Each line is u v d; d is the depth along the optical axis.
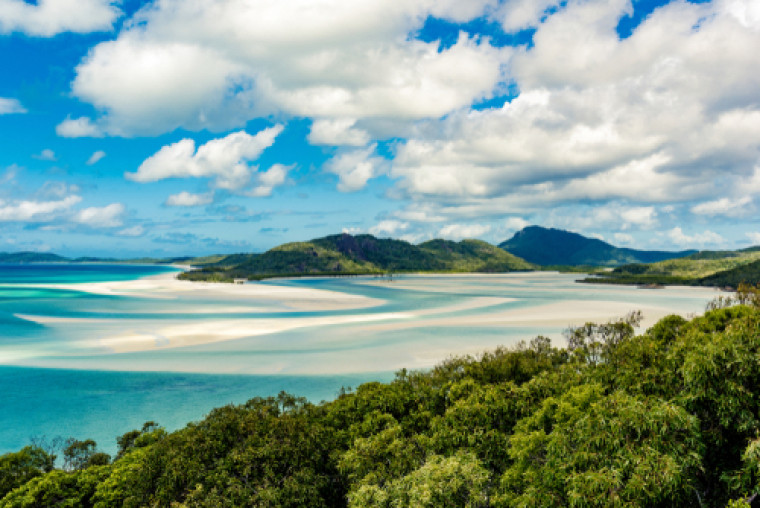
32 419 55.38
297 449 25.03
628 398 17.45
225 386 67.38
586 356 46.97
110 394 63.81
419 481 18.14
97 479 27.64
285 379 70.69
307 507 22.39
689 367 18.42
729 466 16.81
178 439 26.28
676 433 15.97
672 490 14.30
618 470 14.76
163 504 22.75
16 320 129.12
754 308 39.25
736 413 17.17
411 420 30.30
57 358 84.06
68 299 189.62
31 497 25.62
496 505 17.59
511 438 20.48
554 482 16.59
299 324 123.00
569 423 18.56
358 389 36.72
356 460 22.95
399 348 92.31
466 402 26.78
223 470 23.73
